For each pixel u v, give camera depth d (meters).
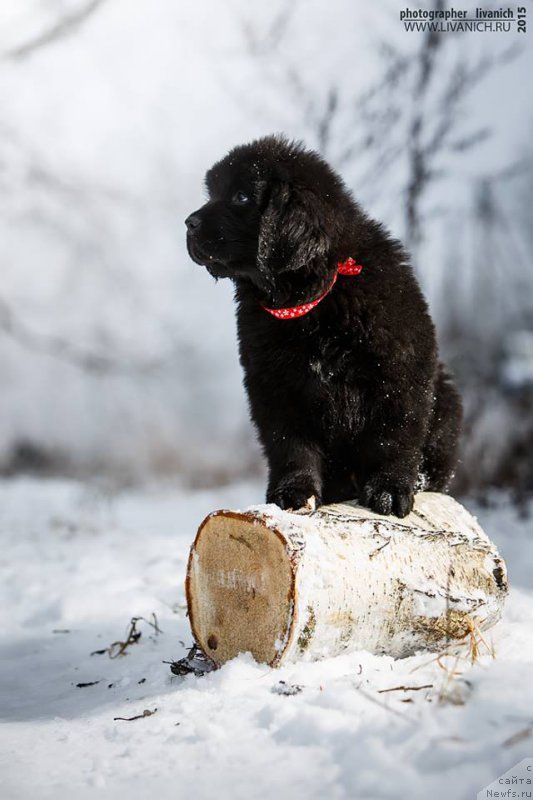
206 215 3.96
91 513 8.88
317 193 3.77
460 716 2.27
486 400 8.95
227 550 3.00
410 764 2.10
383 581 3.01
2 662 4.05
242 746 2.38
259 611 2.90
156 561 6.02
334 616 2.89
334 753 2.24
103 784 2.29
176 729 2.59
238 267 3.95
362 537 3.05
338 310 3.63
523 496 7.55
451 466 4.15
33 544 7.43
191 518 8.70
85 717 2.96
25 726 2.96
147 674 3.41
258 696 2.68
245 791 2.11
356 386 3.70
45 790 2.30
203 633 3.10
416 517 3.35
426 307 3.81
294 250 3.66
